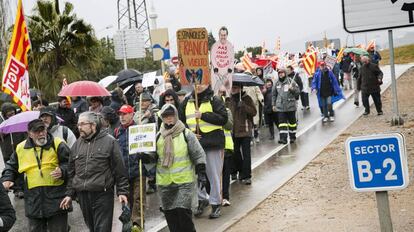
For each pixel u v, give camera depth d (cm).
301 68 2259
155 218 913
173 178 699
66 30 2434
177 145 701
